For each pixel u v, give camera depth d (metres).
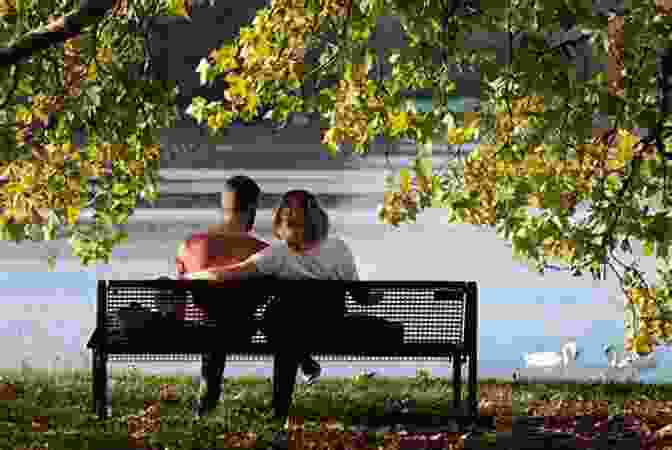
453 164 11.10
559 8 9.47
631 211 10.28
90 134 12.02
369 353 10.68
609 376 14.38
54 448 9.86
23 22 11.68
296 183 32.22
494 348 15.72
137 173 12.65
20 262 20.95
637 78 10.01
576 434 10.19
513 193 10.63
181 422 11.00
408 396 12.56
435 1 9.92
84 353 15.12
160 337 10.68
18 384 13.05
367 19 10.60
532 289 19.47
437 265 21.50
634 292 11.27
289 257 10.80
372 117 10.68
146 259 21.14
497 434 10.17
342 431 10.67
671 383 13.93
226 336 10.71
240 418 11.22
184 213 26.41
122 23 12.11
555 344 15.88
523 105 10.41
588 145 10.52
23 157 11.54
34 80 11.80
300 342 10.72
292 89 10.95
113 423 10.90
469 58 10.25
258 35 10.72
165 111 12.23
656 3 9.84
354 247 23.28
